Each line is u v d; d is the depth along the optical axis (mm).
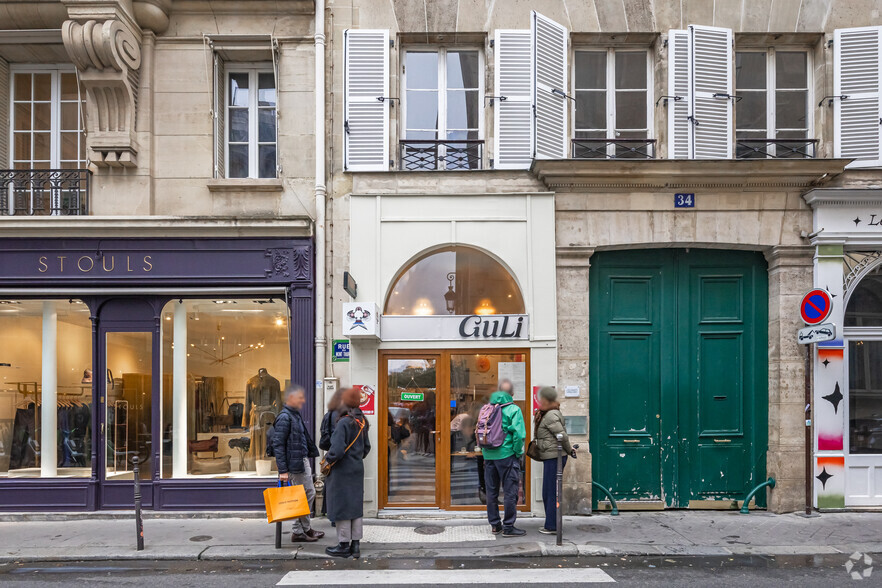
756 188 8117
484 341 8047
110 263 8023
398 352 8094
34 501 7969
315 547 6410
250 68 8586
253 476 8148
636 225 8156
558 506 6512
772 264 8250
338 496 6121
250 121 8578
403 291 8258
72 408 8250
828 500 7883
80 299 8195
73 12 7602
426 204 8148
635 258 8398
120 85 7949
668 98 8219
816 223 8047
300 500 6352
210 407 8258
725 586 5383
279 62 8391
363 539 6785
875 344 8266
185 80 8320
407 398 8109
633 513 7965
